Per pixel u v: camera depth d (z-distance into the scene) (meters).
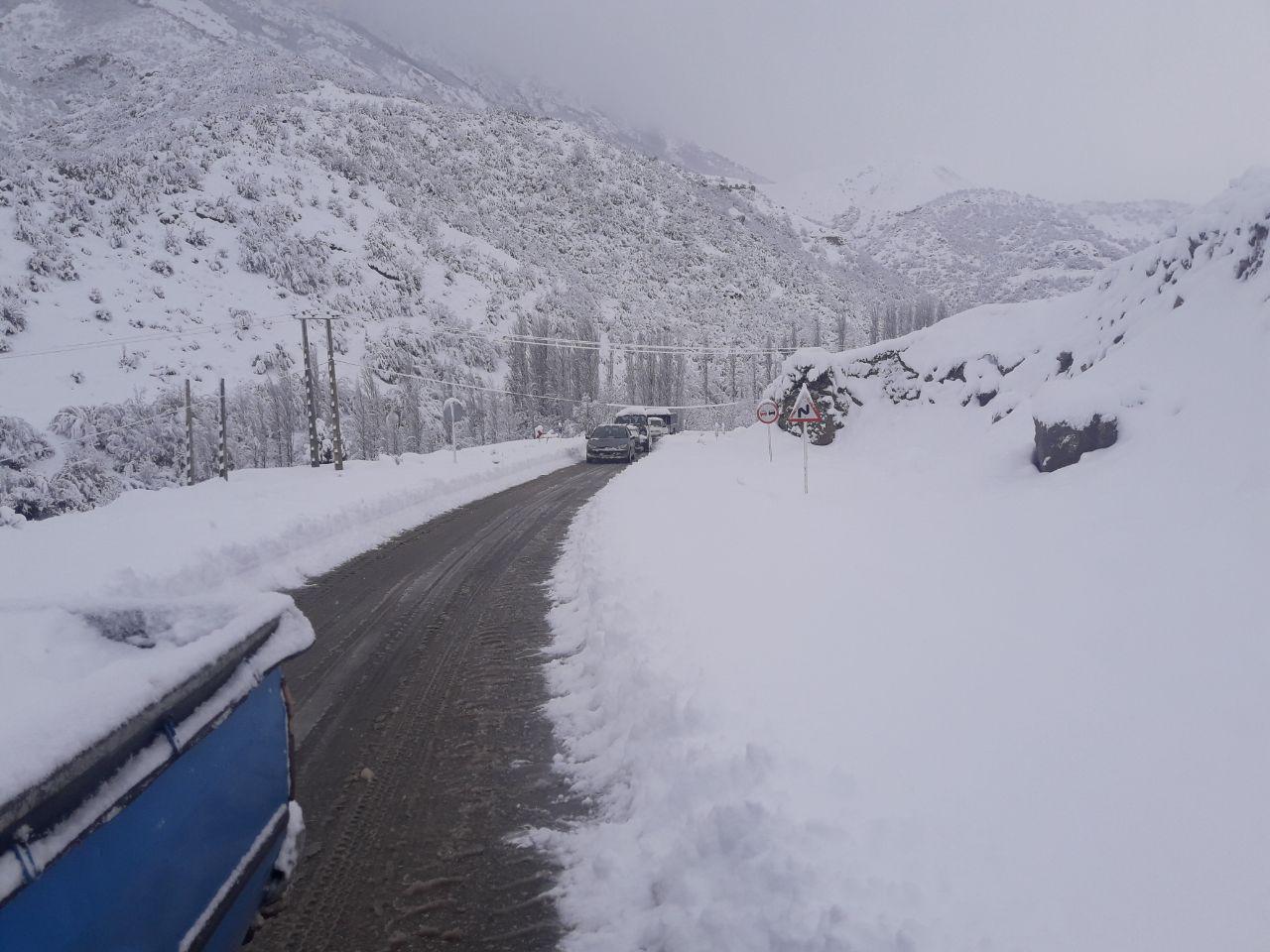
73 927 1.77
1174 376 11.98
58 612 3.03
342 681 7.20
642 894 3.73
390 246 171.12
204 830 2.52
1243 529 6.93
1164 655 5.06
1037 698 4.74
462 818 4.70
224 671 2.81
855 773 4.04
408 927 3.69
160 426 77.50
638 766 4.89
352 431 87.62
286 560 12.79
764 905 3.21
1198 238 15.20
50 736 1.81
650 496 17.67
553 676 7.07
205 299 125.00
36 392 86.25
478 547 14.09
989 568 7.98
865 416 25.75
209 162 180.62
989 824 3.49
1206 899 2.89
